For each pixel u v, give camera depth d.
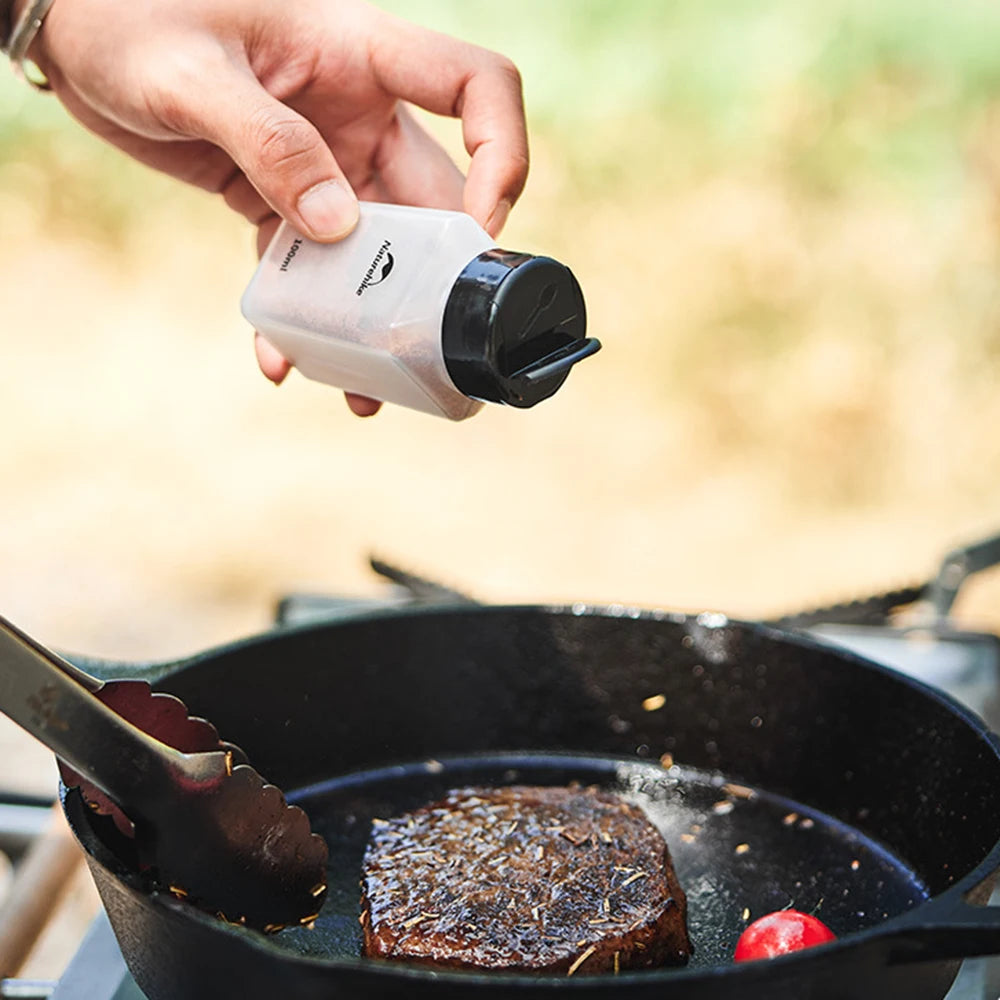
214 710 0.70
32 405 2.42
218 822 0.59
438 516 2.12
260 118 0.67
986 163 2.29
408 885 0.64
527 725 0.77
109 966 0.66
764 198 2.40
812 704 0.73
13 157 2.63
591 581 1.93
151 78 0.71
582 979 0.53
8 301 2.63
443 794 0.75
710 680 0.75
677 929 0.64
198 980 0.56
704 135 2.41
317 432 2.37
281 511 2.14
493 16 2.42
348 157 0.79
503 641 0.76
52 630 1.80
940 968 0.58
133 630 1.81
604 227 2.45
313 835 0.62
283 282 0.68
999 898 0.66
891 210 2.34
